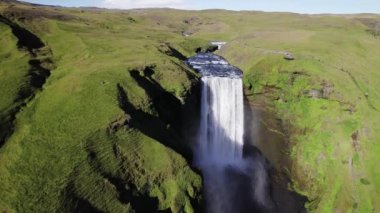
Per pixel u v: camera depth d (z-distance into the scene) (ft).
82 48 282.15
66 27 350.02
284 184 233.96
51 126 169.27
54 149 154.30
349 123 231.30
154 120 195.93
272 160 256.32
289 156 246.88
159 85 230.27
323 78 257.96
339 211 198.39
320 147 232.73
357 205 195.72
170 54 328.70
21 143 157.38
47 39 303.27
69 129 167.43
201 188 177.58
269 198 225.15
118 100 189.37
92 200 139.13
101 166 152.87
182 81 237.66
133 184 156.97
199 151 252.01
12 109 179.52
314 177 223.30
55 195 132.46
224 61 356.79
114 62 247.09
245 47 366.22
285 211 215.72
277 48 344.08
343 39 377.50
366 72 287.89
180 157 177.78
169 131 200.23
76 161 149.38
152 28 533.96
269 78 284.20
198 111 256.11
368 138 219.41
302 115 257.14
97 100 188.03
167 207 160.97
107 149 161.17
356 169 210.38
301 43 356.79
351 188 203.72
